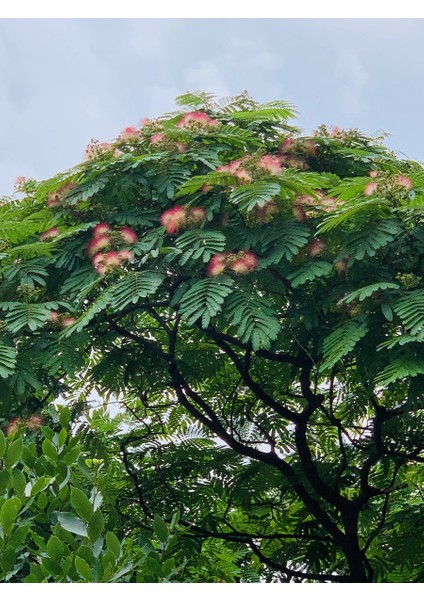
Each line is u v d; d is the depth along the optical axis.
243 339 5.94
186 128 7.57
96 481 3.21
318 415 9.97
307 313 6.77
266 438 8.97
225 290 6.07
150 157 6.91
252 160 6.46
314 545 9.05
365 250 5.97
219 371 8.94
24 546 3.00
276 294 7.26
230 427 9.04
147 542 3.15
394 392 7.88
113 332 7.82
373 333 6.23
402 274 6.18
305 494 8.36
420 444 8.57
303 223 6.56
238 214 6.78
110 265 6.45
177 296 6.41
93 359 8.88
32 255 6.89
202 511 8.92
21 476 3.02
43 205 7.66
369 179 6.36
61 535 2.93
